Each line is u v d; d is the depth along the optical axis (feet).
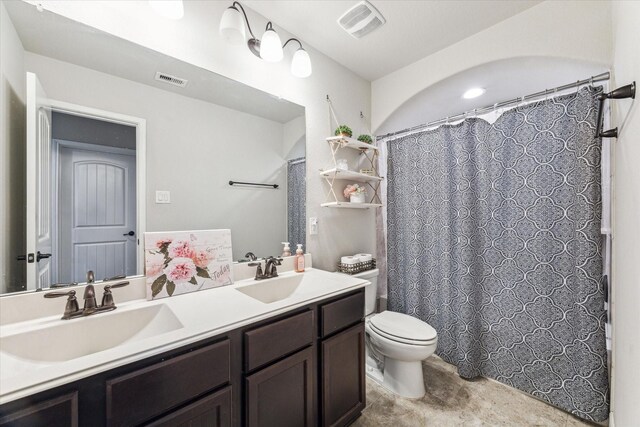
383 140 8.14
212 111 4.80
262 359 3.36
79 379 2.19
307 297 4.01
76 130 3.56
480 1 5.13
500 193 5.85
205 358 2.86
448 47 6.48
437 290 6.89
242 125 5.20
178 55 4.37
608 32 4.63
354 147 7.36
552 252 5.18
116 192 3.85
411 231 7.38
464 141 6.31
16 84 3.18
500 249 5.85
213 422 2.93
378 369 6.52
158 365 2.56
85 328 3.13
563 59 5.14
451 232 6.61
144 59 4.08
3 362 2.55
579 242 4.78
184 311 3.44
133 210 3.98
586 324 4.73
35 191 3.28
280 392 3.57
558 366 5.10
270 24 4.83
